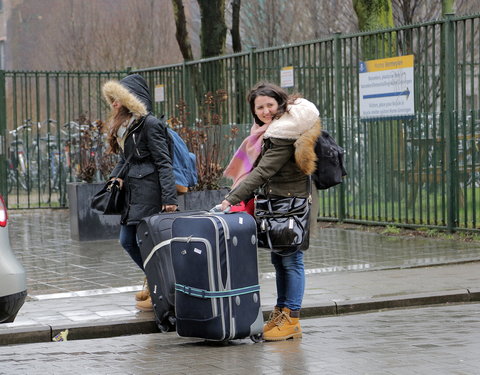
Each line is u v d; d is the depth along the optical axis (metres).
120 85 10.34
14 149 29.25
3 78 24.03
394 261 14.00
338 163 9.25
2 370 8.16
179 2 27.91
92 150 18.70
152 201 10.30
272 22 39.03
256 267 9.09
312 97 19.72
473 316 10.30
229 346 9.06
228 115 22.06
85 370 8.09
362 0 21.64
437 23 16.75
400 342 8.90
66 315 10.31
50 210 24.53
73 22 45.97
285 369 7.90
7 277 8.26
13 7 53.66
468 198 16.58
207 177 17.34
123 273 13.30
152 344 9.28
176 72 24.45
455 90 16.69
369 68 18.19
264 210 9.14
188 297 8.95
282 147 8.95
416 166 17.39
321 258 14.52
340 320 10.30
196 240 8.86
